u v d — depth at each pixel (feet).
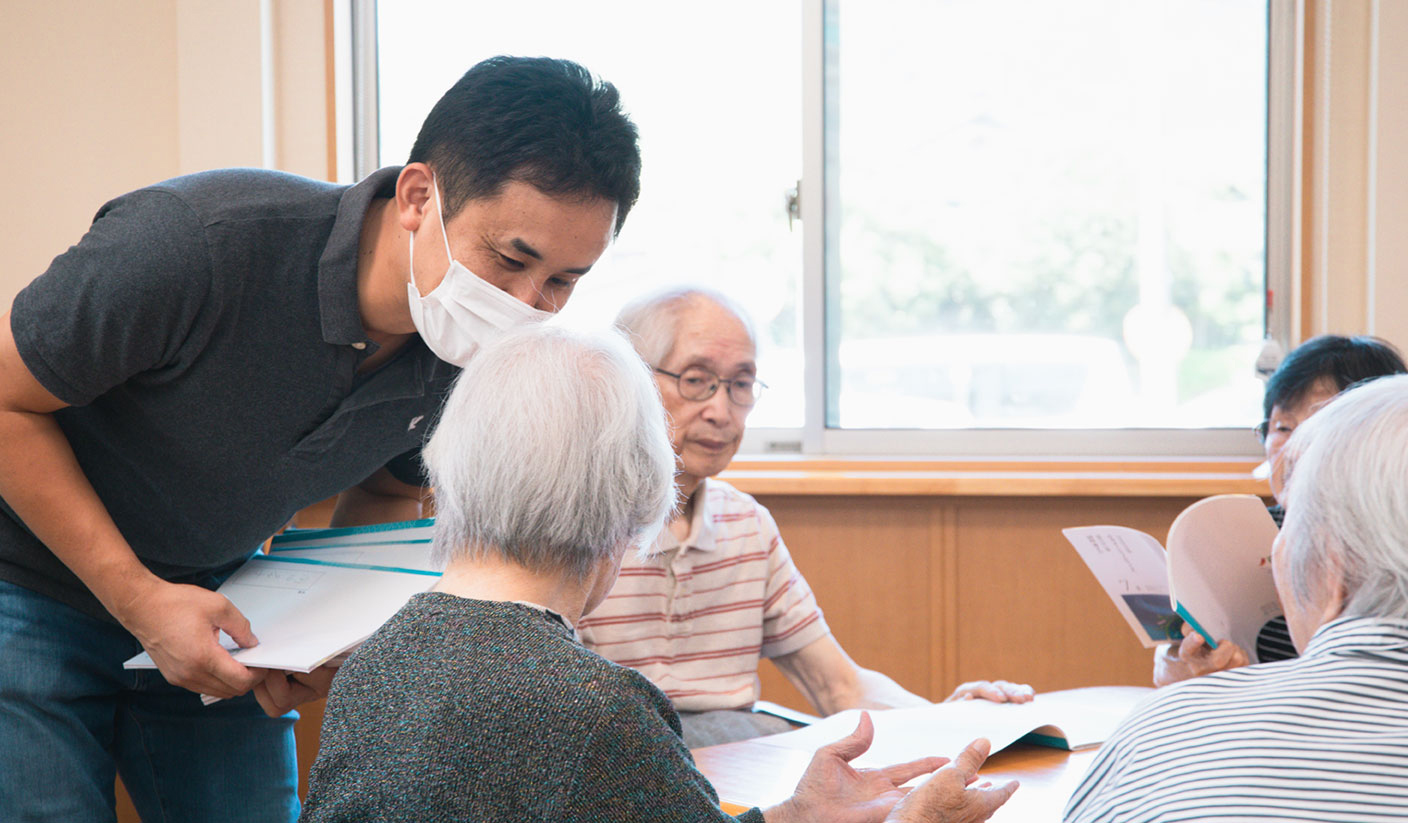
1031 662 9.25
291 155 9.32
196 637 3.82
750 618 6.07
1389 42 8.86
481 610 2.97
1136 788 2.87
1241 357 9.71
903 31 9.73
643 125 9.84
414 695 2.84
